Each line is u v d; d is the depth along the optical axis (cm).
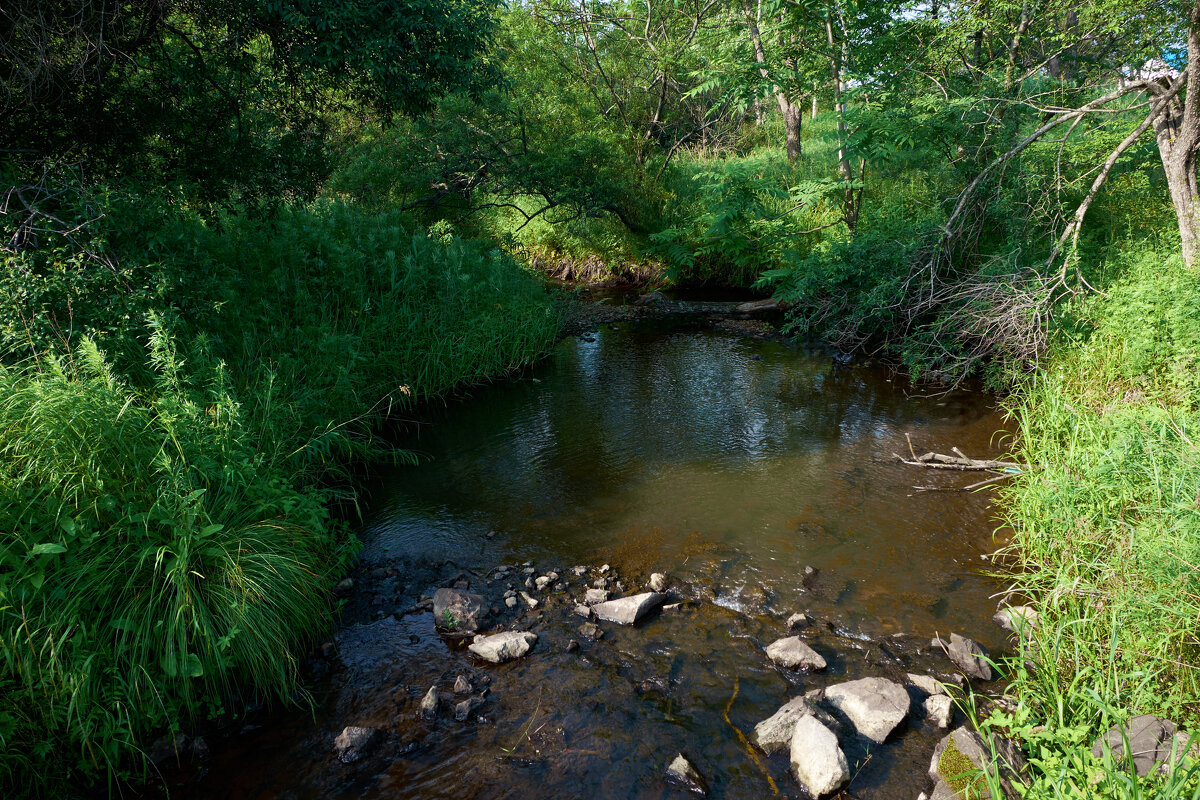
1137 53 848
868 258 1079
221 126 852
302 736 340
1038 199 1016
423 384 892
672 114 2120
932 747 328
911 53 1166
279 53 791
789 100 1263
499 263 1180
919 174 1342
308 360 737
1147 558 362
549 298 1240
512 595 455
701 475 652
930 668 384
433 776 315
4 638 294
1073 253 833
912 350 963
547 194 1510
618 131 1789
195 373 540
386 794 306
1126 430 495
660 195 1712
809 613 438
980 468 643
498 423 807
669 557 508
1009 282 885
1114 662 334
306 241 881
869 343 1126
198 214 820
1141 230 1016
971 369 880
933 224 1029
